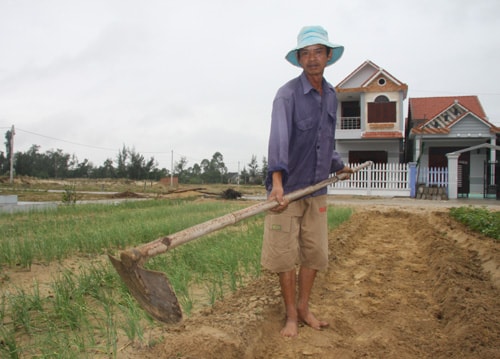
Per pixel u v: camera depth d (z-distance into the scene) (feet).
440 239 25.84
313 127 12.11
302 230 12.65
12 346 10.02
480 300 13.66
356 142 87.20
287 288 12.31
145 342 10.71
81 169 247.70
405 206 53.93
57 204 50.37
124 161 218.38
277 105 11.92
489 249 21.62
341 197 73.10
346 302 15.11
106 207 49.11
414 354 11.06
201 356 9.96
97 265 19.13
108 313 11.68
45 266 19.27
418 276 19.27
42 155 245.45
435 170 72.02
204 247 21.79
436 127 85.05
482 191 79.36
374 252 24.82
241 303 13.65
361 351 11.18
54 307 12.69
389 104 82.89
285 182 12.33
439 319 13.69
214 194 77.97
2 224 32.19
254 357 11.04
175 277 15.33
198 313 12.91
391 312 14.19
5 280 16.83
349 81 89.10
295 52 12.32
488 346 10.62
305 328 12.75
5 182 145.69
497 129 74.69
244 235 25.59
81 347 10.23
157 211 43.06
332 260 20.72
